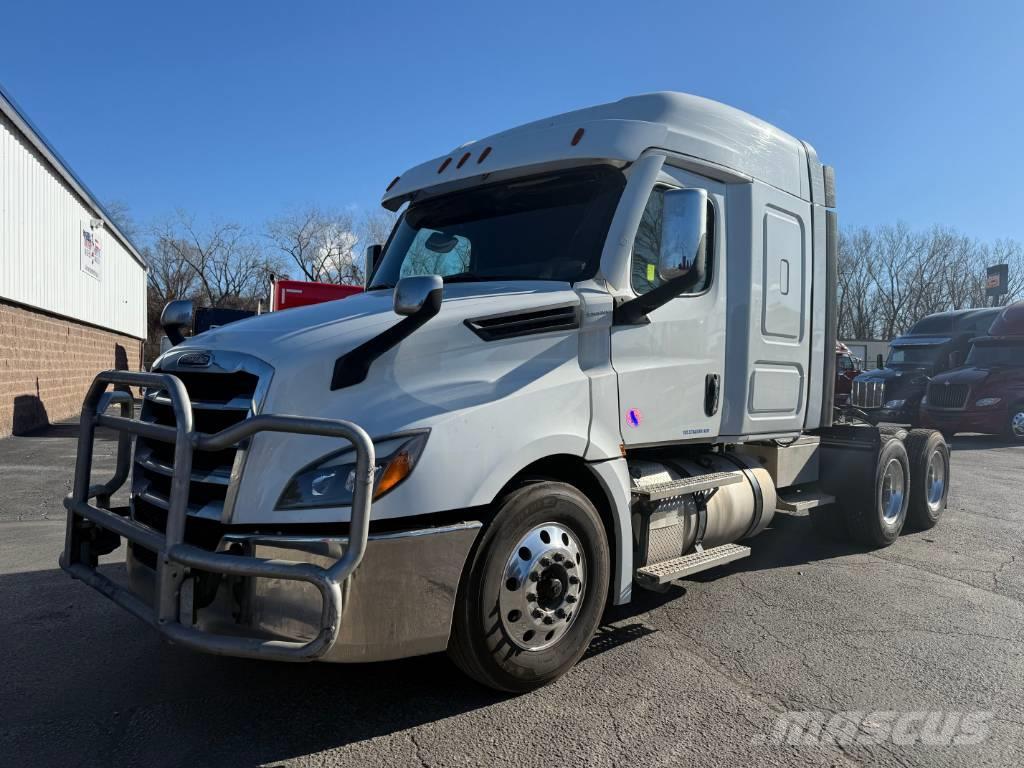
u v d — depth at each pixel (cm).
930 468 732
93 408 378
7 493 894
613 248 415
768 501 538
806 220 576
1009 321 1823
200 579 297
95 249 2195
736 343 502
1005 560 629
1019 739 327
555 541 359
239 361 324
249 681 375
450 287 434
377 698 356
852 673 394
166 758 302
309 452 303
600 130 428
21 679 376
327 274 5375
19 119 1444
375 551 298
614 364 409
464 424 324
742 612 488
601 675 387
